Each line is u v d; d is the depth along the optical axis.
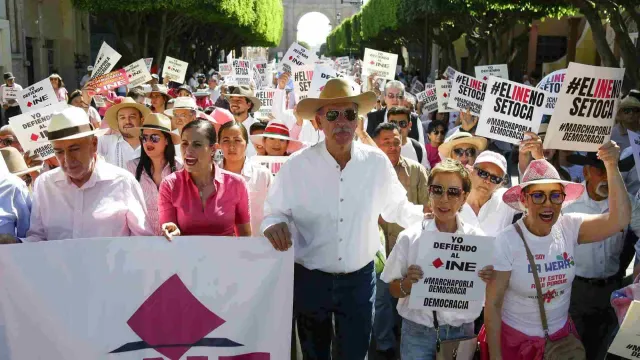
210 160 3.71
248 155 6.40
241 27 37.91
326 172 3.70
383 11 34.62
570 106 4.20
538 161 3.41
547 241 3.45
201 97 12.61
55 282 3.26
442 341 3.53
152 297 3.35
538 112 5.18
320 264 3.75
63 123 3.33
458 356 3.52
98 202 3.55
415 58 42.81
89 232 3.53
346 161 3.72
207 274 3.40
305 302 3.82
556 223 3.55
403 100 7.55
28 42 22.52
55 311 3.25
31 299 3.24
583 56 23.81
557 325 3.49
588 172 4.43
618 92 4.18
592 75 4.14
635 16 11.70
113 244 3.32
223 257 3.41
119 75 9.63
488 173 4.25
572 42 24.78
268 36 49.00
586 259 4.41
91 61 30.66
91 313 3.28
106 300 3.30
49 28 24.23
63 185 3.53
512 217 4.25
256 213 4.66
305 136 7.00
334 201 3.70
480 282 3.45
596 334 4.54
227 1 28.09
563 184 3.40
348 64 22.19
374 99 3.74
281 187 3.76
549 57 26.33
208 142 3.67
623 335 3.10
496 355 3.40
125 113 5.74
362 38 51.19
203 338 3.40
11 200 3.60
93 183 3.52
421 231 3.58
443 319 3.60
